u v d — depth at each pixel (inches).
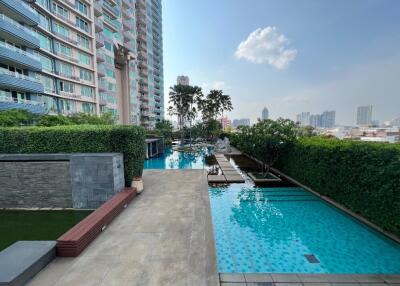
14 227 263.3
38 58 855.7
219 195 441.7
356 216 315.9
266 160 581.9
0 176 327.9
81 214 302.7
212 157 1043.3
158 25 3093.0
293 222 321.4
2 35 717.9
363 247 251.1
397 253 238.4
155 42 2994.6
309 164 453.7
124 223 239.6
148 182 426.0
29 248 168.1
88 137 347.6
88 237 193.5
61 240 175.5
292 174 544.4
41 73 930.1
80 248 179.9
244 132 662.5
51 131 348.2
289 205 387.9
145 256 174.2
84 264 163.9
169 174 504.4
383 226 260.8
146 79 2529.5
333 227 302.0
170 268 158.1
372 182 275.9
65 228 260.2
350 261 225.3
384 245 254.2
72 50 1111.6
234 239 275.4
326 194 394.3
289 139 539.8
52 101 1002.7
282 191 463.5
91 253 179.5
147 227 228.8
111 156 310.3
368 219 292.7
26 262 148.9
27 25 850.1
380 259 227.8
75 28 1100.5
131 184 350.3
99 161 312.2
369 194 282.0
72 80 1098.7
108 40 1494.8
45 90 959.6
